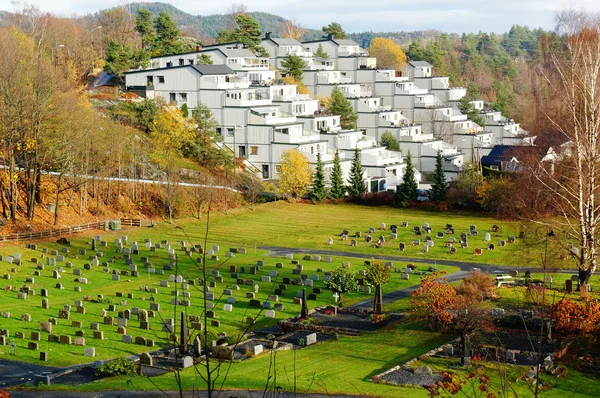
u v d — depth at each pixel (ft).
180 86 626.23
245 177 564.71
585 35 412.77
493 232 434.30
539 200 393.70
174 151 522.47
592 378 203.82
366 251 401.49
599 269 331.16
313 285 334.03
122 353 238.89
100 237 412.77
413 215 496.23
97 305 296.30
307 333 263.08
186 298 307.78
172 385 198.08
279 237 433.89
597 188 295.07
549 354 215.72
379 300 283.18
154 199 483.92
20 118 414.82
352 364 219.61
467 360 211.41
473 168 536.83
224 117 613.93
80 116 449.89
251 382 199.52
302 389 192.85
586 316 234.99
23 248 378.94
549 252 329.31
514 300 269.85
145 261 364.17
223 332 263.90
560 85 463.01
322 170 542.57
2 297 301.43
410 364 213.46
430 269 360.28
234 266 356.18
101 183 472.85
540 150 449.89
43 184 452.35
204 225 460.55
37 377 206.28
